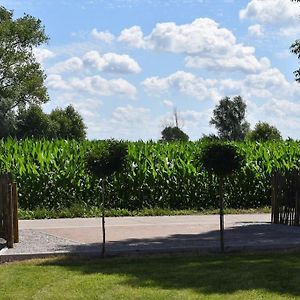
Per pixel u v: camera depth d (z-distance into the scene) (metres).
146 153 24.08
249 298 8.23
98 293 8.60
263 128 66.50
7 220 13.10
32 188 23.02
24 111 72.38
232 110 79.62
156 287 8.94
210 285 9.03
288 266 10.55
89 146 23.56
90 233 16.11
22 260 11.77
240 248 12.81
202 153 12.53
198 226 17.97
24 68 68.75
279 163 25.75
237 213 23.34
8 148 23.62
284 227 17.62
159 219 20.50
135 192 23.84
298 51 20.97
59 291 8.76
